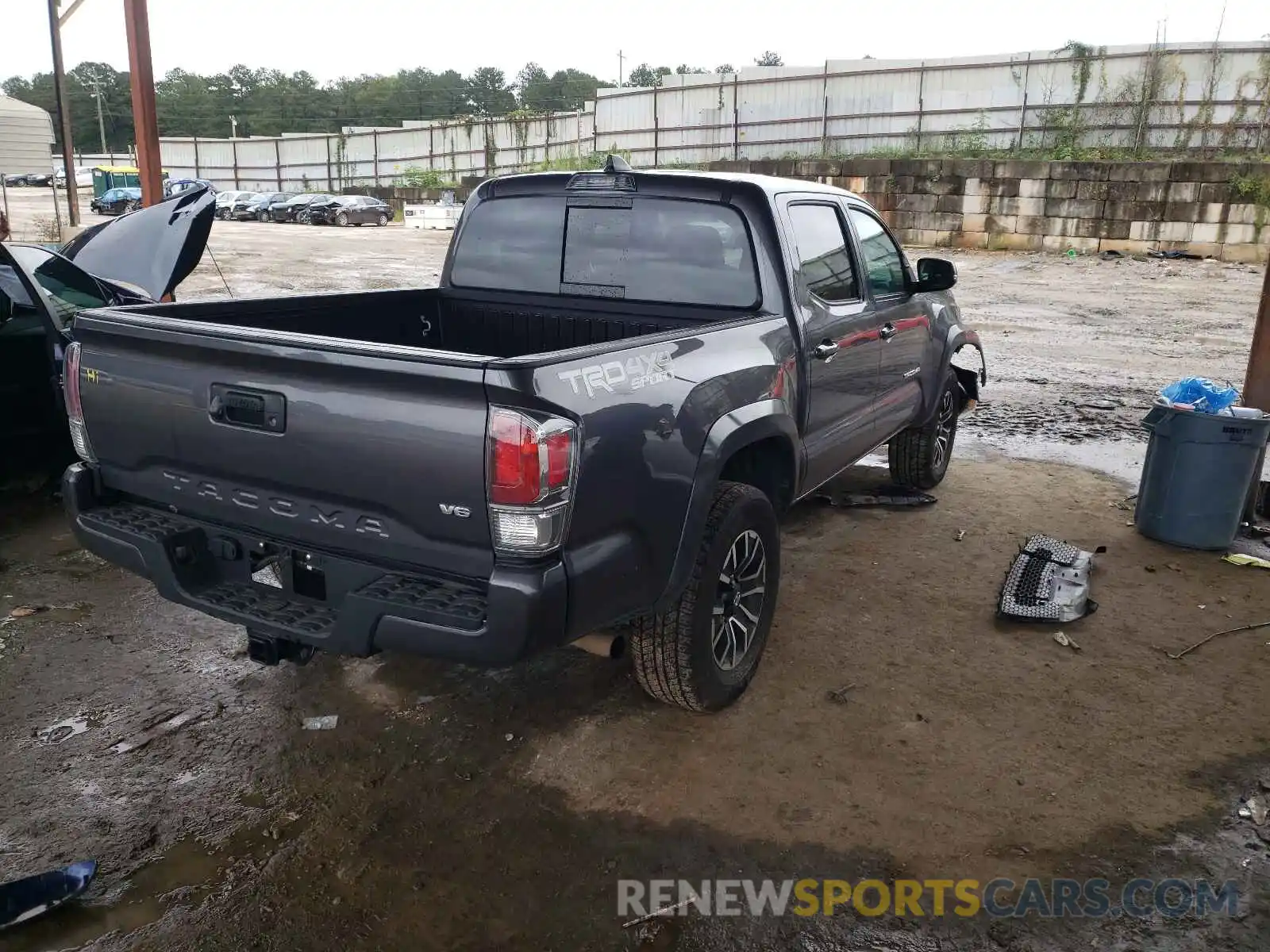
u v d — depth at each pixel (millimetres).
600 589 2617
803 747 3252
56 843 2746
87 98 107438
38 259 5680
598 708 3494
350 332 4125
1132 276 20234
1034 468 6715
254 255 24422
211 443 2812
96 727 3340
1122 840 2801
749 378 3301
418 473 2441
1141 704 3549
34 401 5617
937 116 29734
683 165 36000
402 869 2664
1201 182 22781
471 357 2377
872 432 4816
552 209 4168
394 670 3762
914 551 5070
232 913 2500
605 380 2592
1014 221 25188
